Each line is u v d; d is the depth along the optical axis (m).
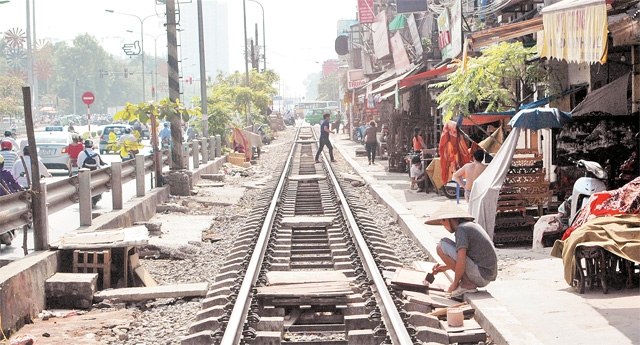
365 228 15.35
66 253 11.50
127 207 16.64
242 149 36.78
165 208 19.88
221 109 38.91
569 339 7.85
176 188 22.39
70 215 18.86
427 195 22.06
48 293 10.47
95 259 11.26
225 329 8.17
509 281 10.71
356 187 26.39
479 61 19.92
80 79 145.75
